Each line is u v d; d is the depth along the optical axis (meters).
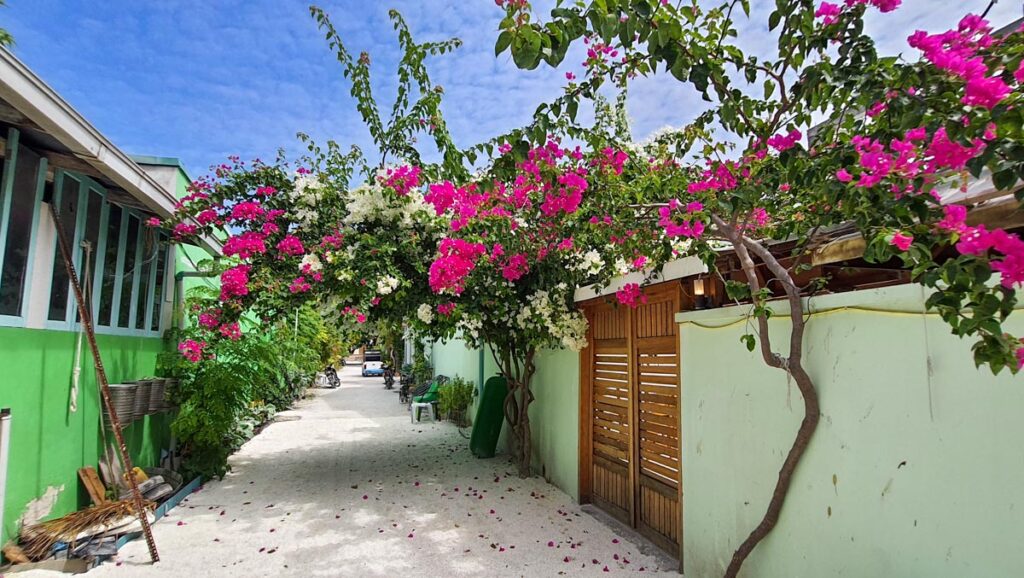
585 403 5.50
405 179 5.30
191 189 5.52
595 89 2.66
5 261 3.60
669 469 4.17
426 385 13.36
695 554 3.63
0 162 3.53
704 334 3.64
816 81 2.21
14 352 3.66
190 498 5.56
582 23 2.00
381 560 3.99
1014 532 1.88
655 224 3.47
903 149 2.00
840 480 2.54
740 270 3.66
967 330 1.54
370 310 5.85
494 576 3.72
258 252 5.48
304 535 4.50
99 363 4.11
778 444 2.97
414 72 5.35
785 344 2.95
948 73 1.84
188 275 6.80
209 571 3.77
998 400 1.95
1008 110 1.55
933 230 1.78
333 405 14.34
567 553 4.12
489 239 5.18
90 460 4.62
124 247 5.30
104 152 3.91
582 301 5.50
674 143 3.75
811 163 2.28
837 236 2.69
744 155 2.79
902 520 2.25
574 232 4.82
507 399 6.88
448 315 5.43
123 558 3.97
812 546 2.67
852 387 2.51
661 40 2.08
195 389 6.13
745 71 2.43
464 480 6.36
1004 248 1.46
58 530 3.75
